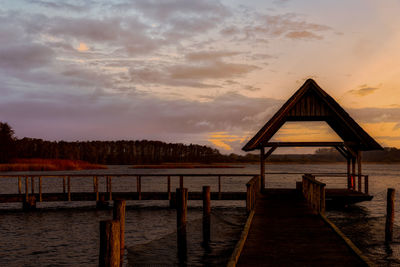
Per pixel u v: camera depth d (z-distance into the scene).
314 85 19.94
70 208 24.80
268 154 21.44
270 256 8.55
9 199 23.03
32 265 11.84
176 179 72.12
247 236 10.59
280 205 16.98
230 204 27.22
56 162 114.31
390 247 13.51
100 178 76.44
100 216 21.41
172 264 11.62
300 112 20.39
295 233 10.95
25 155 148.12
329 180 65.38
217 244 14.05
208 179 71.88
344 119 19.88
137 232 16.77
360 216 20.39
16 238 15.73
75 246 14.30
